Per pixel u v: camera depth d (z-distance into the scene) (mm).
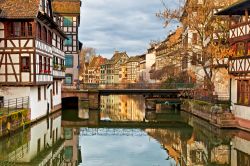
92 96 44594
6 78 27547
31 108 28094
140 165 17328
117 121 36250
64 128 30594
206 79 33531
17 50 27484
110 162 17984
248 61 24406
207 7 29312
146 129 31016
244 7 25000
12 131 22484
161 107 49062
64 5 51531
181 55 31062
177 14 28938
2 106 27062
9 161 17828
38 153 20000
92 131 29516
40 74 29172
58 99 41031
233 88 27844
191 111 38281
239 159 18484
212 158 18781
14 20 27391
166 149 21688
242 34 25312
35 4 27672
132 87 46094
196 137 26156
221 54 27781
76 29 51688
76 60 51750
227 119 26281
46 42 31734
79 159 18688
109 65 134125
